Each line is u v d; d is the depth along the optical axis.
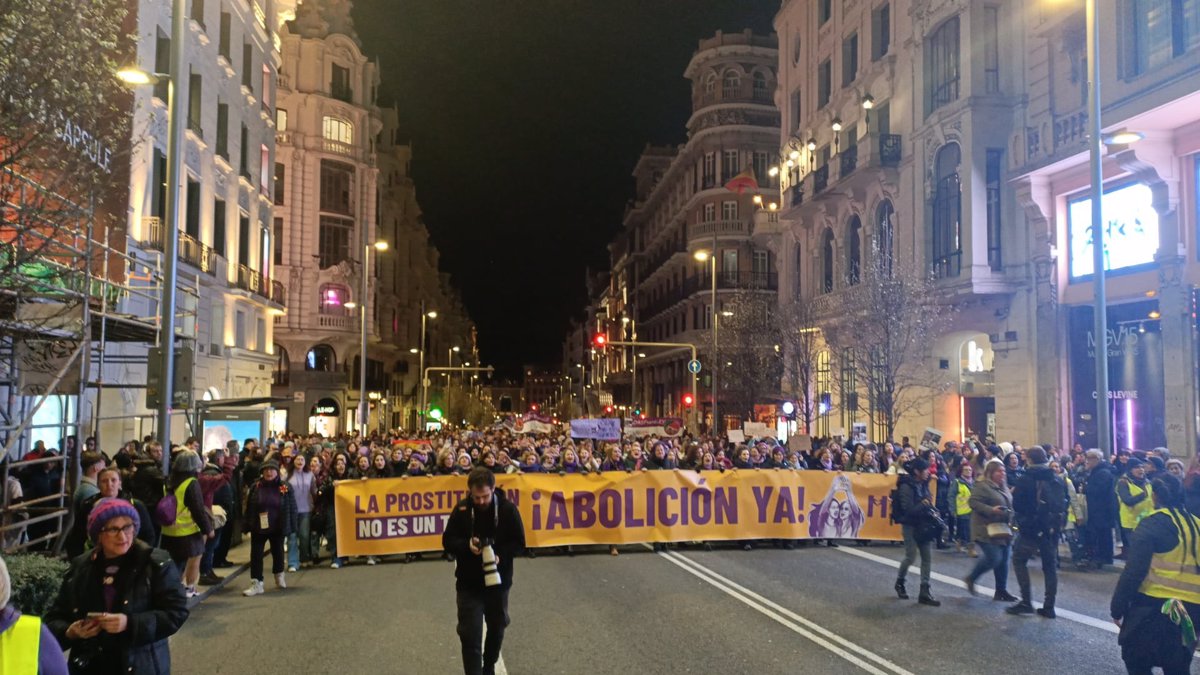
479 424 97.56
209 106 26.30
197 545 10.12
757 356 34.69
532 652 7.74
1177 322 17.31
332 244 50.69
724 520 14.25
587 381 138.38
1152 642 5.19
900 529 14.69
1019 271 22.20
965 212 23.02
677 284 64.31
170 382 12.00
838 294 29.78
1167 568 5.25
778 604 9.73
